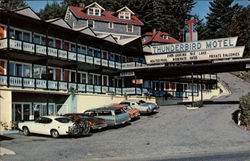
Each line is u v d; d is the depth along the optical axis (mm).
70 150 16453
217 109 33719
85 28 40812
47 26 30750
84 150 16453
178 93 52219
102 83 42188
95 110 26141
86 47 39594
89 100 34031
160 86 51719
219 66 36812
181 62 39438
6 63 28625
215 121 26594
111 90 39281
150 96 43156
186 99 53125
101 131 24469
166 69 39375
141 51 48375
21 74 30141
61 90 31312
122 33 57875
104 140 19922
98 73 41594
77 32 34344
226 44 35969
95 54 41375
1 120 24438
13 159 14227
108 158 14469
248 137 20219
